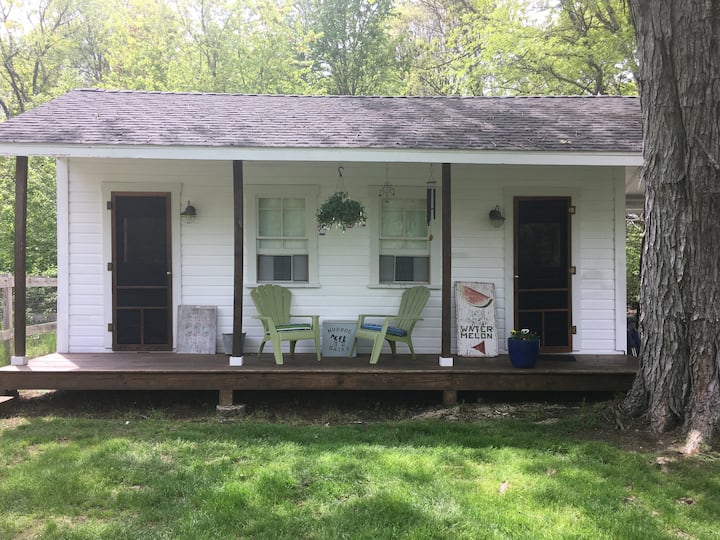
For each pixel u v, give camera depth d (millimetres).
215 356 6023
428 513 2787
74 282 6320
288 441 4055
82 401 5426
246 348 6379
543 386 5207
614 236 6375
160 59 17547
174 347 6359
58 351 6309
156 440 4059
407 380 5184
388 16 20469
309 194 6391
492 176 6402
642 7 3984
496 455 3691
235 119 5922
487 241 6414
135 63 17469
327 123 5867
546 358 6020
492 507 2861
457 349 6141
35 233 12305
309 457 3646
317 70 20578
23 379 5086
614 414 4387
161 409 5195
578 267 6391
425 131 5629
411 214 6457
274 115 6137
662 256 4055
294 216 6445
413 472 3359
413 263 6469
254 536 2582
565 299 6402
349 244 6426
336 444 3965
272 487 3123
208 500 2965
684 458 3570
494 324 6199
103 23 18797
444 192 5277
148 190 6328
